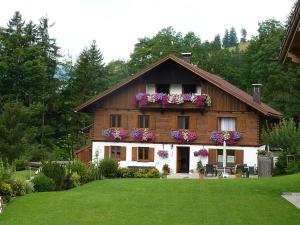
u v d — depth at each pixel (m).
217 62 67.88
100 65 67.75
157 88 38.38
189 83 37.31
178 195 18.00
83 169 24.59
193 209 15.20
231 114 36.59
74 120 55.12
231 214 14.39
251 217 13.95
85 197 17.53
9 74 51.12
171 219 13.76
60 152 50.88
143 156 38.28
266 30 66.56
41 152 43.47
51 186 20.38
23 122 40.19
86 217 14.07
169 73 37.62
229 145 36.50
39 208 15.47
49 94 53.22
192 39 71.00
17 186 18.28
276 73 60.38
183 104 36.94
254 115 36.16
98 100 38.75
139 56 67.38
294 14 11.24
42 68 51.06
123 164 38.47
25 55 51.19
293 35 12.24
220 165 36.31
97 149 38.88
